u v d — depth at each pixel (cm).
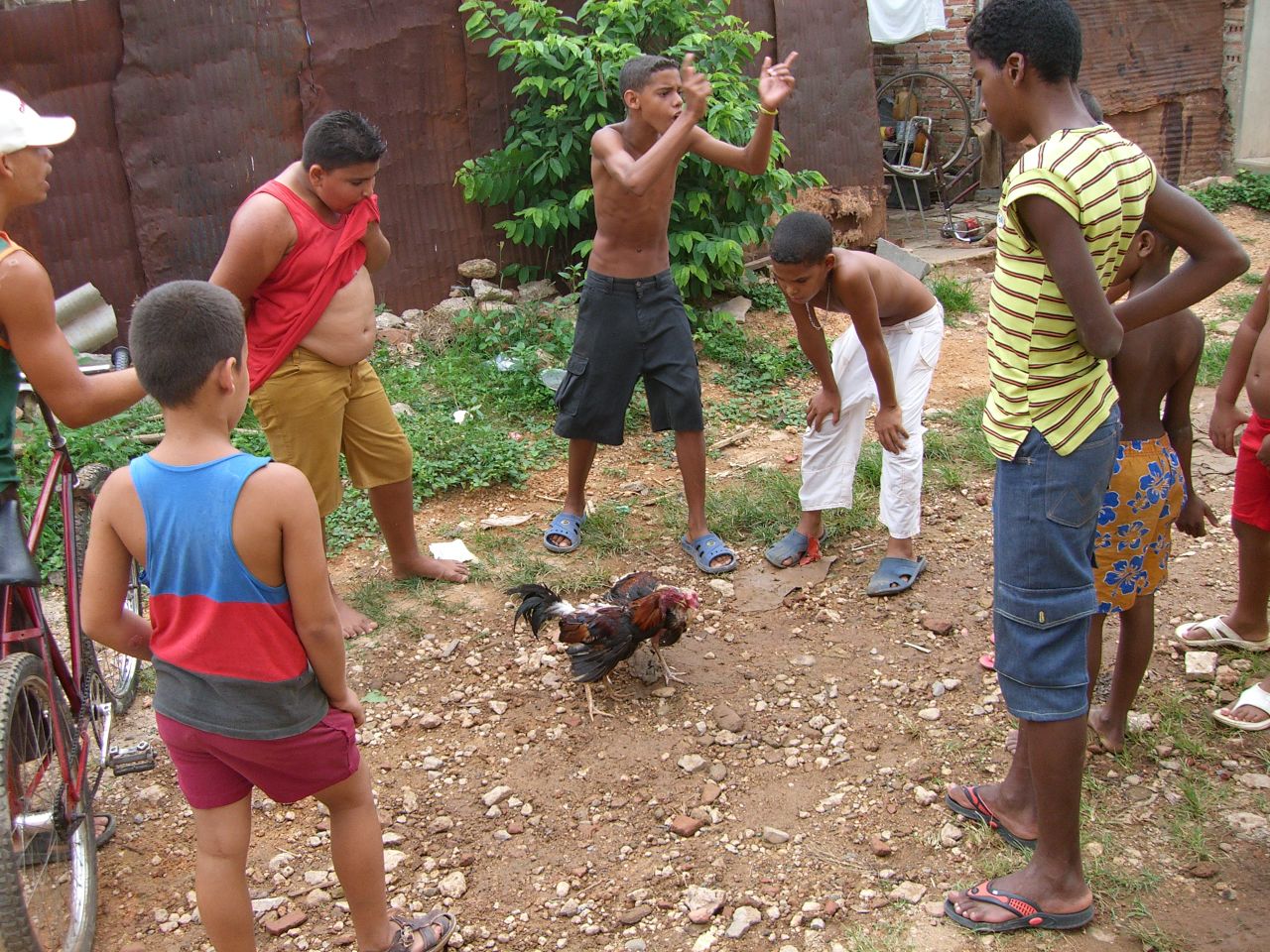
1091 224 246
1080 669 276
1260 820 329
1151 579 336
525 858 334
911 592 470
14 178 283
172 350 232
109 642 255
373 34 732
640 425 654
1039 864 293
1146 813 334
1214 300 852
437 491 573
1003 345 269
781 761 372
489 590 484
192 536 236
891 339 460
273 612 243
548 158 756
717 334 782
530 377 686
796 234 398
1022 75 251
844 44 909
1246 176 1198
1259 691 372
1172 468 330
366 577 498
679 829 338
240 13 696
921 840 330
